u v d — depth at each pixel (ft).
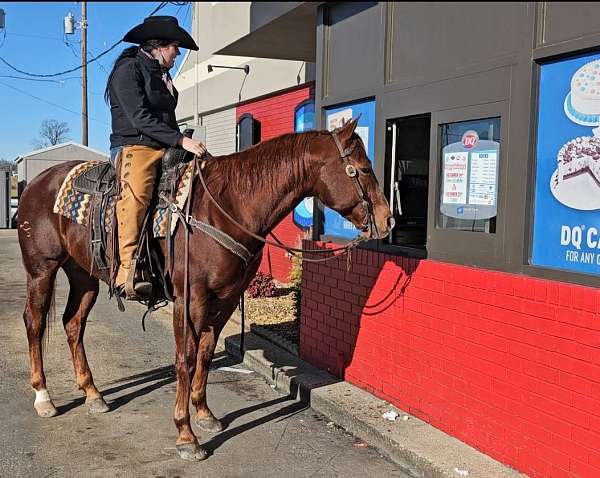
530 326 11.22
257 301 28.22
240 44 22.24
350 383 16.80
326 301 17.90
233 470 12.47
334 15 17.80
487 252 12.46
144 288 13.32
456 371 13.03
